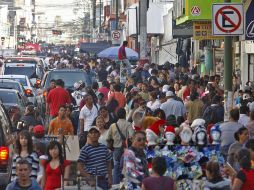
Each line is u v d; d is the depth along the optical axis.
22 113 43.69
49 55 155.62
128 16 100.62
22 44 196.25
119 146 29.45
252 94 39.78
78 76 52.88
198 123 25.69
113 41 103.56
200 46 69.12
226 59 30.61
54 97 41.78
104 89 46.84
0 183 25.70
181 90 43.78
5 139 25.89
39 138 27.27
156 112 31.50
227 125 25.69
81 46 121.56
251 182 19.53
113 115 34.91
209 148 24.77
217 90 39.78
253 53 54.16
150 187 19.08
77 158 24.59
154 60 103.25
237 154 20.69
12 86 51.00
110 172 24.59
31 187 18.70
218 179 20.39
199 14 46.12
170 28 76.12
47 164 23.27
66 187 22.53
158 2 86.69
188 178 24.36
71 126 32.59
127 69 65.19
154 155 24.55
